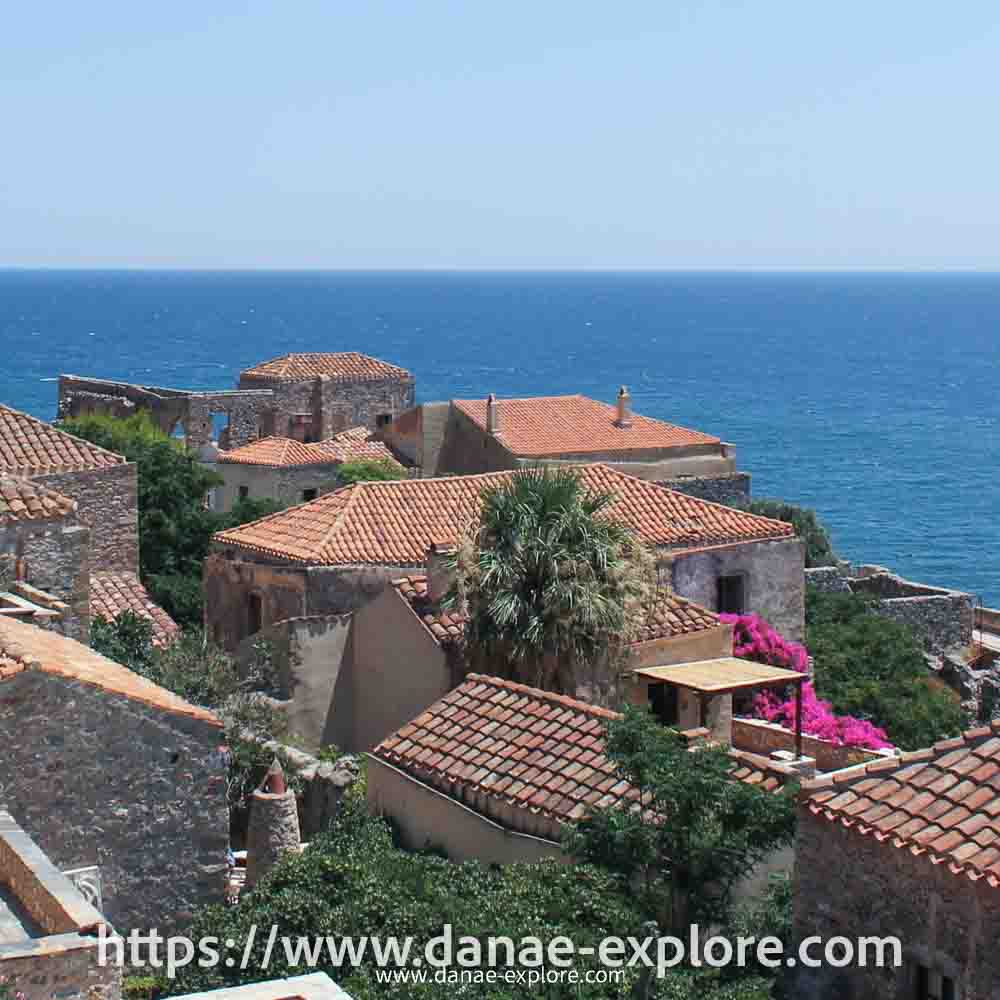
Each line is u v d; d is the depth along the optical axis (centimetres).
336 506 4962
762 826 2472
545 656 3878
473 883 2523
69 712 2402
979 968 1997
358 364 10331
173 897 2464
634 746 2594
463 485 5091
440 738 3112
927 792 2184
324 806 3409
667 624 4147
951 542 13775
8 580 3531
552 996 2189
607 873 2494
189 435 9475
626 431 7675
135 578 5034
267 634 4238
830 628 6059
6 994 1672
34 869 1958
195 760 2475
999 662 6744
